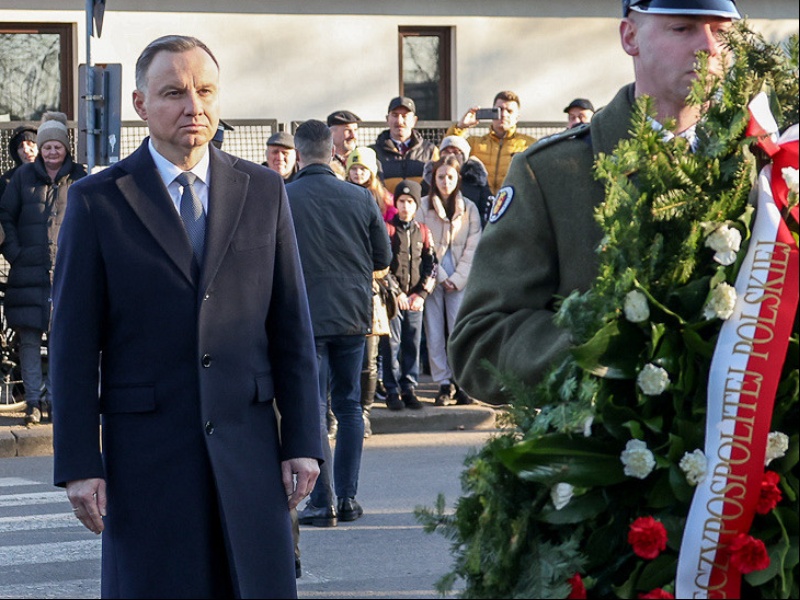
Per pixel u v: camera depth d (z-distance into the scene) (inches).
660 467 118.6
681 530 119.5
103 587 147.7
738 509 117.6
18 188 411.5
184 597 143.5
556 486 119.4
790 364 121.8
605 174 122.3
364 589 238.8
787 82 130.6
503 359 130.5
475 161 473.4
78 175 414.6
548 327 129.2
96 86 401.1
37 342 418.3
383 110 661.3
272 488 148.4
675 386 119.4
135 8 625.0
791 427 122.7
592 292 121.0
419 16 663.1
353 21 653.9
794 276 119.3
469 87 673.6
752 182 122.3
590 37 688.4
